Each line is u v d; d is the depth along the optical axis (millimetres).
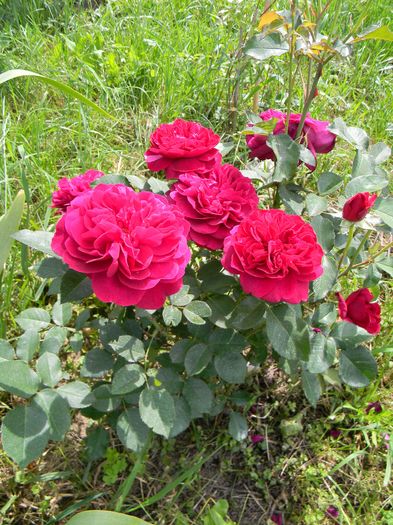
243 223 341
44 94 694
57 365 349
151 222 320
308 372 392
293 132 465
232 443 441
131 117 742
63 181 403
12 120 687
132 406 371
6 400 448
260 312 356
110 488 413
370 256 453
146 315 356
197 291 388
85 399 347
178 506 412
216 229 376
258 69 746
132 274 302
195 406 361
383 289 581
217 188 390
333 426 469
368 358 391
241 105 745
